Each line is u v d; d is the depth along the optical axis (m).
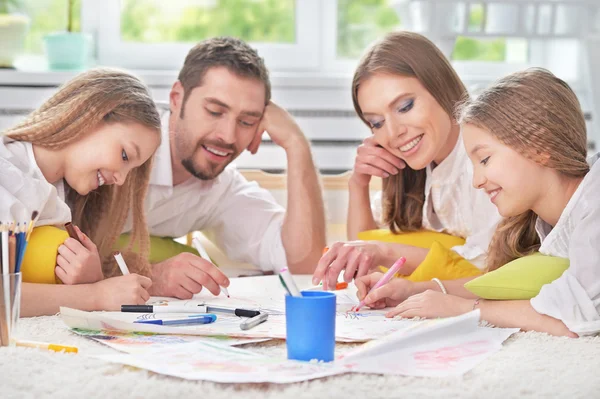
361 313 1.25
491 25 2.49
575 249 1.14
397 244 1.57
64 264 1.28
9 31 2.48
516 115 1.24
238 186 2.04
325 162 2.57
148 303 1.33
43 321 1.15
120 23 2.67
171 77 2.48
